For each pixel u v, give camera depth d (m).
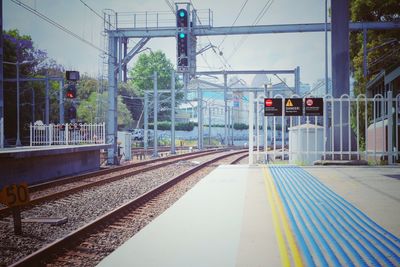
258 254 4.64
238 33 24.25
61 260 5.84
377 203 7.45
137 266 4.39
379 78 21.27
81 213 9.66
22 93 60.06
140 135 68.75
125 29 24.88
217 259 4.52
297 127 16.78
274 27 24.17
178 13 23.22
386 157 16.70
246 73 36.19
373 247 4.79
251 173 12.40
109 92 25.50
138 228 8.07
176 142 74.50
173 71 39.78
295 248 4.82
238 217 6.56
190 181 15.88
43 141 26.38
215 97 98.00
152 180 16.47
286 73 36.25
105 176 18.44
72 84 26.69
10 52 60.56
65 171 19.16
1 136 17.86
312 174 11.78
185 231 5.77
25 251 6.39
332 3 14.52
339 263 4.23
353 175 11.41
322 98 14.15
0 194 7.24
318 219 6.27
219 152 44.59
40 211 9.88
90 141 25.78
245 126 94.25
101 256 6.10
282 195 8.46
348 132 14.13
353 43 33.50
